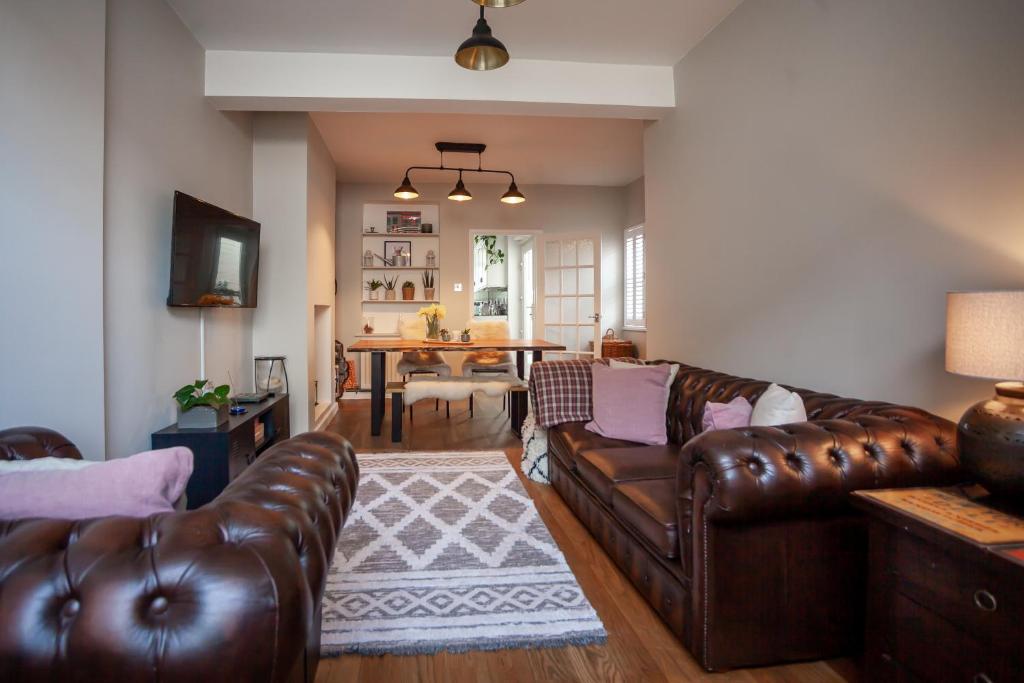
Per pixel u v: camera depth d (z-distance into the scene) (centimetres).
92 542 80
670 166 375
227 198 373
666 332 384
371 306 706
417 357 609
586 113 375
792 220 253
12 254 199
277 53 340
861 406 192
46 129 205
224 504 92
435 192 708
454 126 485
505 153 570
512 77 354
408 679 158
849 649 166
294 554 88
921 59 188
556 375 339
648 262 413
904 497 140
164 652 75
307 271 436
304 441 150
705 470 154
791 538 160
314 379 488
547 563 230
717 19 308
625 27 316
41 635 74
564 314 728
